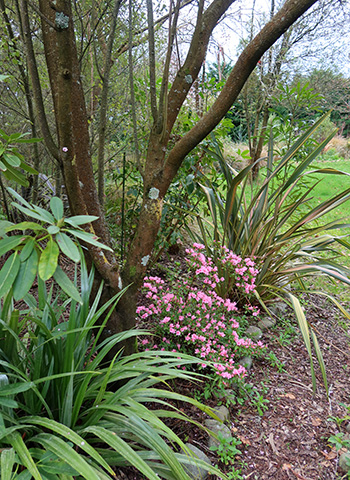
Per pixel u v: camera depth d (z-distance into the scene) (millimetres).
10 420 1156
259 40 1465
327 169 2432
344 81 6309
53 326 1417
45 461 1054
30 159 3406
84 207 1412
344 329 2732
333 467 1581
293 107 3078
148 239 1740
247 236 2748
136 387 1487
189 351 2025
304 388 2068
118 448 1082
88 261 1603
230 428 1719
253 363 2217
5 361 1342
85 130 1480
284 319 2707
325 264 2447
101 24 2611
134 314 1769
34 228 863
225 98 1564
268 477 1505
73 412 1250
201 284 2621
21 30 2395
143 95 3008
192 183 2750
